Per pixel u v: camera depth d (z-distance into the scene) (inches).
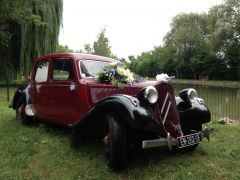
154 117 167.3
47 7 874.1
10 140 223.8
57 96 230.7
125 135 165.2
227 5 1959.9
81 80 210.7
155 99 167.5
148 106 169.9
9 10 572.1
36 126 268.7
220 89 814.5
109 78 202.7
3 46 842.2
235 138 245.6
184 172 168.7
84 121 181.6
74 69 216.5
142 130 165.3
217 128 279.3
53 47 896.3
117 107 162.1
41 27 865.5
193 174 166.1
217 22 1991.9
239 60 2063.2
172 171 171.6
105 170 168.2
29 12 645.9
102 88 201.5
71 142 208.4
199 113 196.7
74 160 185.5
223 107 473.4
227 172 170.4
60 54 235.6
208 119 199.8
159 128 169.0
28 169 173.5
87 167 173.8
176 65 2493.8
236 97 568.4
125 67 222.7
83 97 205.5
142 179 159.8
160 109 176.6
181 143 171.9
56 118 234.2
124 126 165.3
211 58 2220.7
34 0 842.8
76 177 161.3
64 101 223.3
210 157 195.9
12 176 161.5
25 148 205.0
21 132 246.5
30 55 870.4
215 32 2007.9
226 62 2166.6
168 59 2514.8
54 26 896.3
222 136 250.2
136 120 156.3
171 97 180.2
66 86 221.3
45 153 198.2
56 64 237.1
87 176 162.9
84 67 219.3
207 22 2300.7
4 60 888.3
